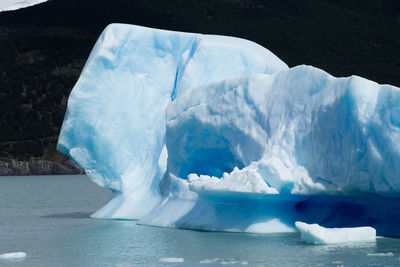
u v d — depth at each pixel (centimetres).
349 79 3088
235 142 3772
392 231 3306
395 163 2922
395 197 3141
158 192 4484
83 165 4706
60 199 8200
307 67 3406
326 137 3189
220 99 3844
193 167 4203
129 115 4706
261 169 3347
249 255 2911
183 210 3997
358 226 3366
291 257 2827
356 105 3036
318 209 3534
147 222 4194
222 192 3478
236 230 3575
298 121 3369
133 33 4738
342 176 3112
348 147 3083
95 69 4703
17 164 19688
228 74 4541
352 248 2997
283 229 3475
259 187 3294
